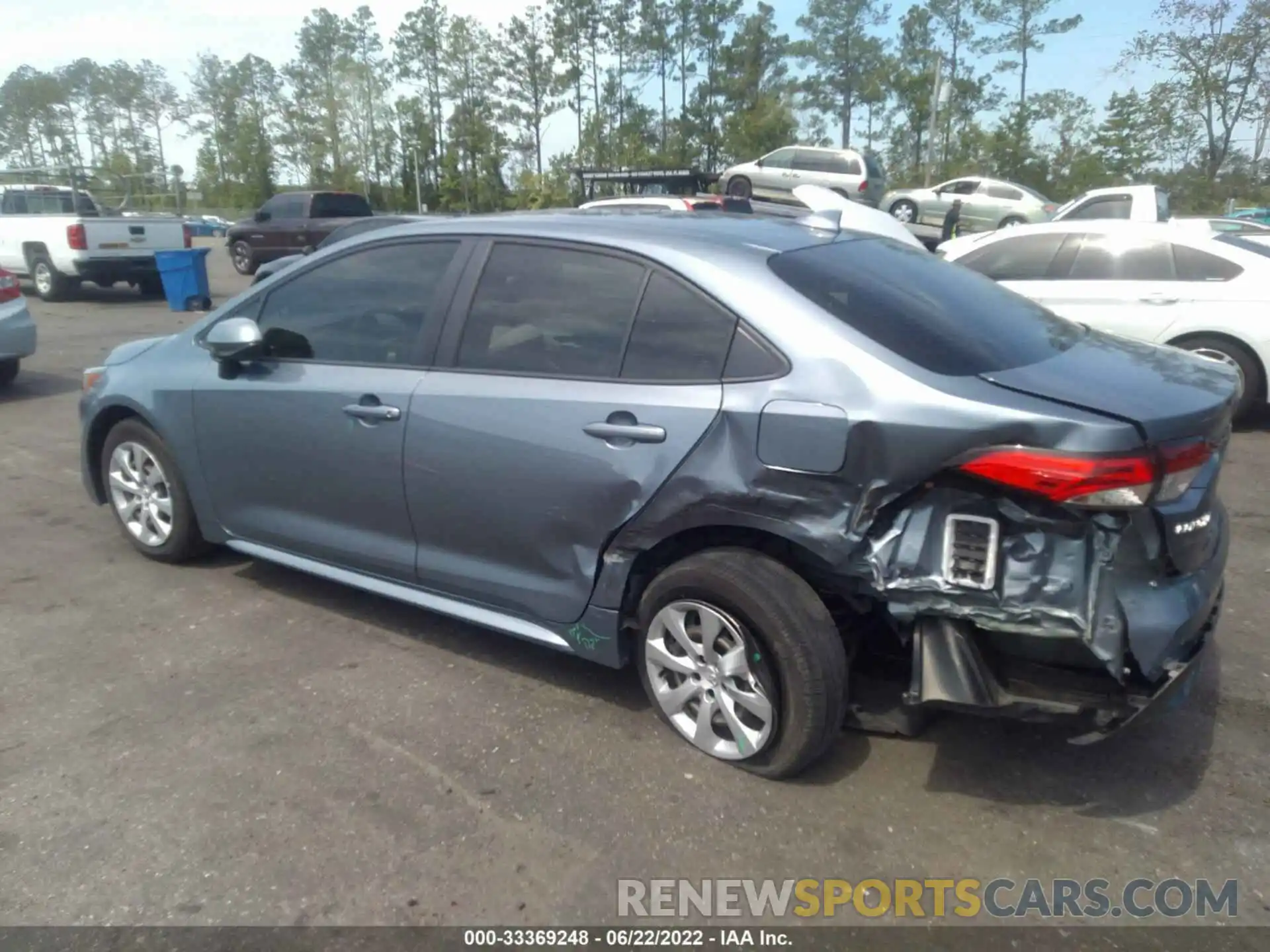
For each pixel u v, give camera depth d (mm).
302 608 4773
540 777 3430
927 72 49250
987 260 8859
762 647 3256
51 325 14492
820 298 3283
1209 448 3004
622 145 46688
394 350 4090
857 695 3559
